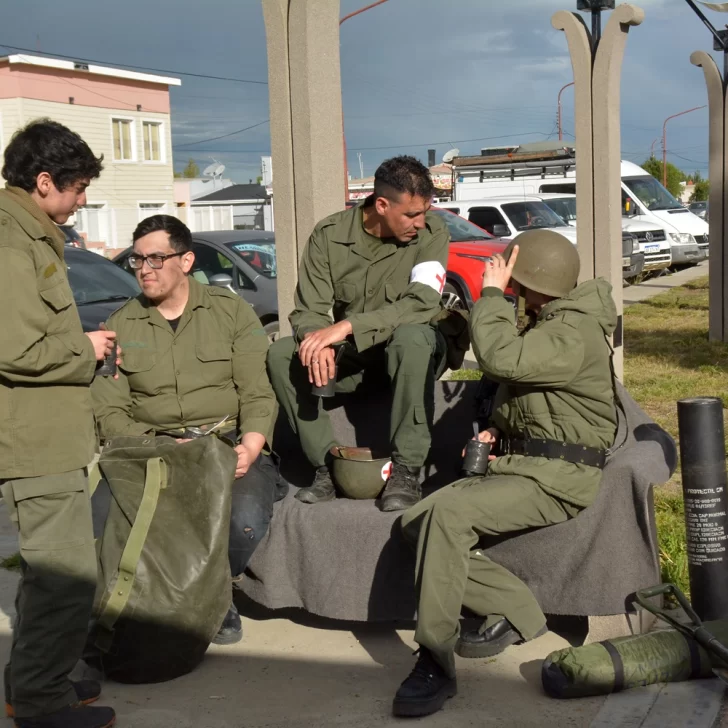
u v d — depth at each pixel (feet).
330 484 13.39
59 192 10.05
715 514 12.07
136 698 11.35
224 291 13.38
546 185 68.54
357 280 13.94
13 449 9.82
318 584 12.56
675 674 11.12
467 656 11.80
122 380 13.01
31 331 9.58
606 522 11.71
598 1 22.41
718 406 12.08
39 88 116.16
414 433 12.78
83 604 10.27
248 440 12.69
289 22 16.57
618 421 12.70
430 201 13.12
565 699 10.98
